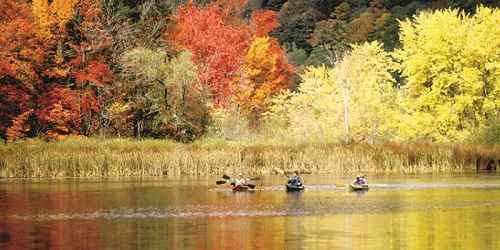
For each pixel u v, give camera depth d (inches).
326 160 2588.6
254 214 1600.6
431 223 1470.2
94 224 1473.9
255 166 2583.7
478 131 2928.2
